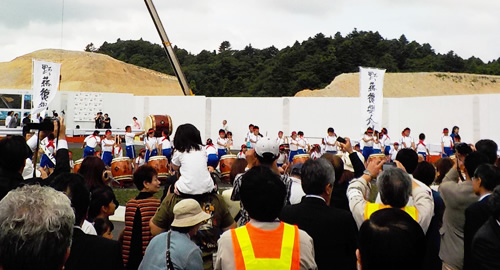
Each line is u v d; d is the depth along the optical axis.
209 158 17.62
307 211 3.94
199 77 92.31
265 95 80.88
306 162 4.15
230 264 3.09
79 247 3.22
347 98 31.55
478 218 4.14
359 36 98.06
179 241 3.69
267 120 33.09
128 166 16.05
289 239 3.14
